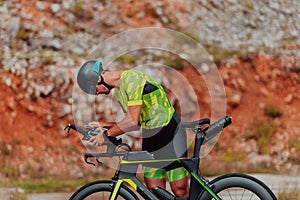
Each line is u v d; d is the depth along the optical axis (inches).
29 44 621.0
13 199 405.4
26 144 536.7
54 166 516.4
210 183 249.6
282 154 575.8
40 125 554.6
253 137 590.9
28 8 655.8
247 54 654.5
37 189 445.7
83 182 476.4
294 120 621.9
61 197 418.3
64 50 620.1
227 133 586.9
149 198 249.1
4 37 623.5
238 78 632.4
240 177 250.1
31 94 567.2
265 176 503.8
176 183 255.4
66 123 559.2
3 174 489.4
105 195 255.3
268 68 654.5
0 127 542.3
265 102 629.0
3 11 648.4
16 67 577.0
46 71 581.6
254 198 273.4
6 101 557.6
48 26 643.5
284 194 393.4
